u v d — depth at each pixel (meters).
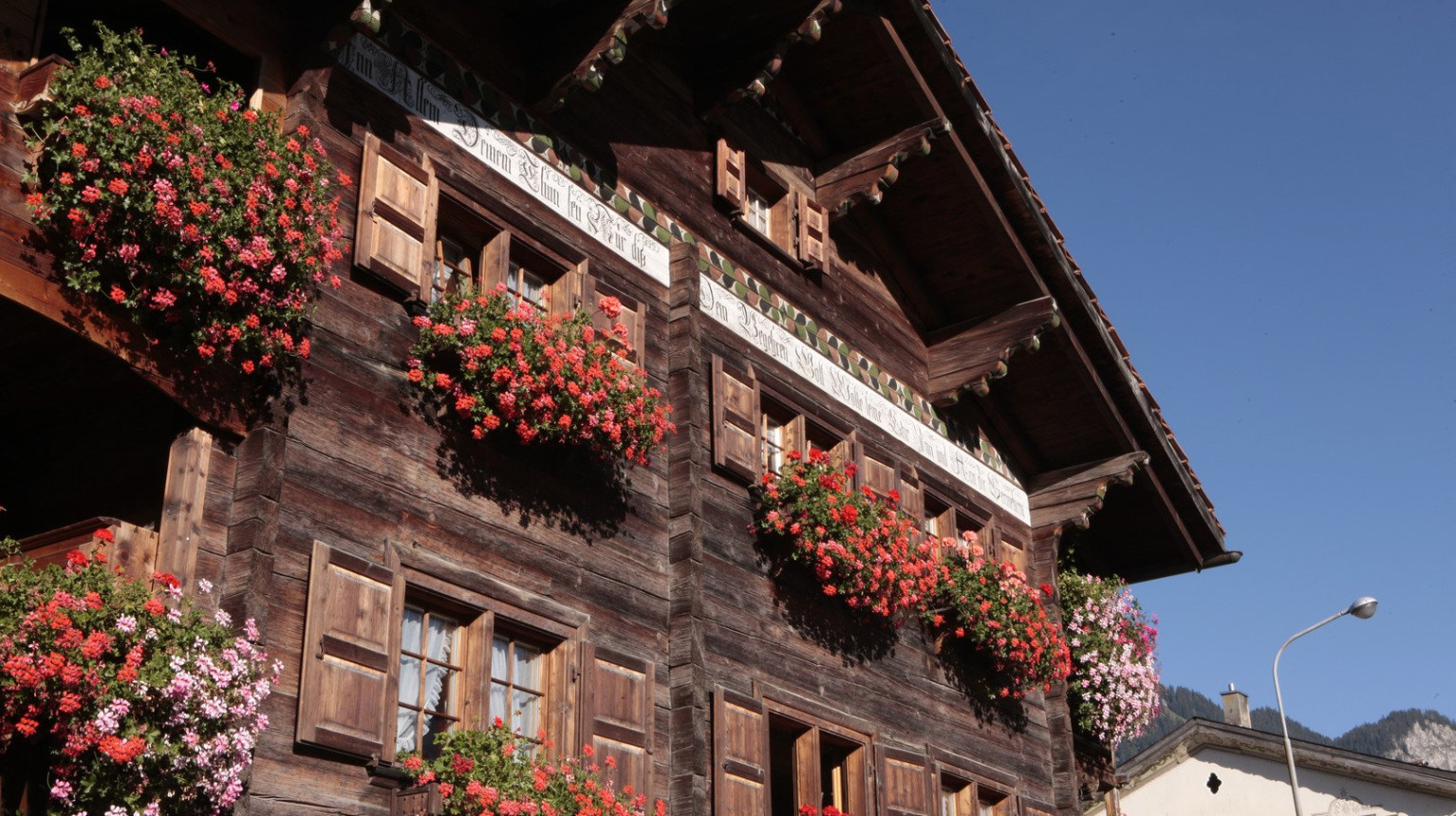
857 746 13.74
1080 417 17.83
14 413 9.77
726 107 14.21
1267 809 28.94
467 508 10.54
